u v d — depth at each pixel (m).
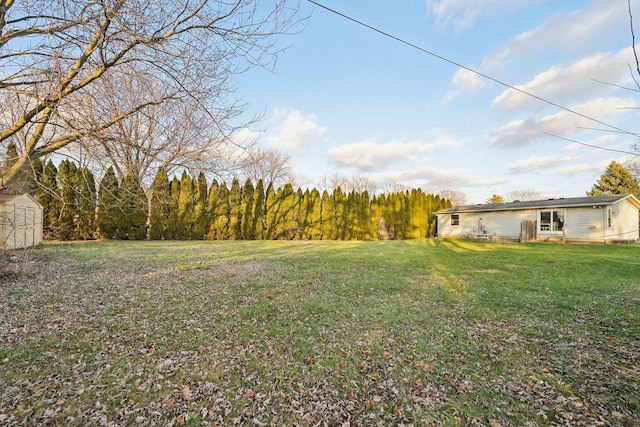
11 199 9.46
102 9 3.04
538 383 2.60
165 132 4.52
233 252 11.07
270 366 2.90
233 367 2.87
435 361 3.00
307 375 2.75
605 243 14.34
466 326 3.88
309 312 4.40
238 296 5.16
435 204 26.30
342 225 22.23
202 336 3.55
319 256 10.20
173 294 5.23
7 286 5.52
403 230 23.92
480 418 2.17
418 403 2.36
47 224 13.44
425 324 3.95
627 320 4.05
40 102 3.63
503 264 8.50
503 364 2.93
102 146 4.19
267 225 20.55
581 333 3.65
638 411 2.23
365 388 2.56
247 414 2.22
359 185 42.19
